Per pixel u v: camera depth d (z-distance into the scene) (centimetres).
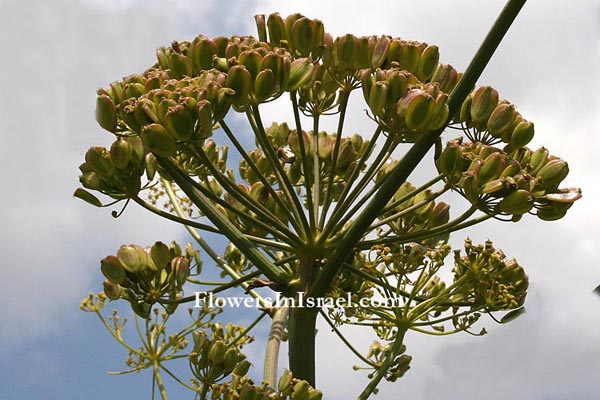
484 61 618
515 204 661
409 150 636
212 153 837
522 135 717
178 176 688
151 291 699
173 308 720
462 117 740
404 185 827
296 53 734
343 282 842
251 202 696
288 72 676
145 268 697
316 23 726
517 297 776
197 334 716
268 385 670
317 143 784
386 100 653
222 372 707
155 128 631
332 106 776
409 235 695
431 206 821
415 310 809
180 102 636
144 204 693
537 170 712
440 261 802
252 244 704
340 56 720
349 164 819
